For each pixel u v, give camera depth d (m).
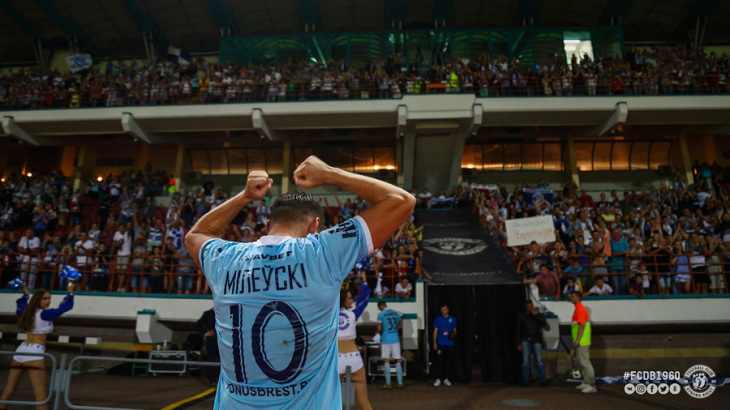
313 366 1.59
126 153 26.05
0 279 14.87
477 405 8.79
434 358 12.49
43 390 6.61
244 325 1.59
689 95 19.94
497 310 13.13
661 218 17.30
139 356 13.23
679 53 23.56
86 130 22.28
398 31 24.94
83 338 13.23
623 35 25.47
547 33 24.59
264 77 22.62
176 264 14.97
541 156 24.83
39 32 26.56
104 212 19.58
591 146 24.70
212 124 21.88
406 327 12.85
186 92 21.98
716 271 13.38
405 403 8.97
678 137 23.98
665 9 24.06
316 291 1.60
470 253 16.44
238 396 1.60
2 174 25.88
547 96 20.33
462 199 21.70
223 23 25.45
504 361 12.54
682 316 12.71
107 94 22.22
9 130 21.73
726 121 20.91
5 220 19.20
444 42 24.70
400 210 1.71
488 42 24.77
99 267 15.09
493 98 20.38
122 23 25.72
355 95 21.30
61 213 19.62
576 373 12.34
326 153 25.39
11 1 24.27
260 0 24.42
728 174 22.27
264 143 25.05
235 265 1.69
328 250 1.64
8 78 24.77
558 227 16.70
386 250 15.34
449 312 13.25
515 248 15.34
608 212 18.02
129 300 13.99
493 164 25.05
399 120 20.19
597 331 13.07
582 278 14.05
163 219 19.73
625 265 13.41
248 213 18.25
